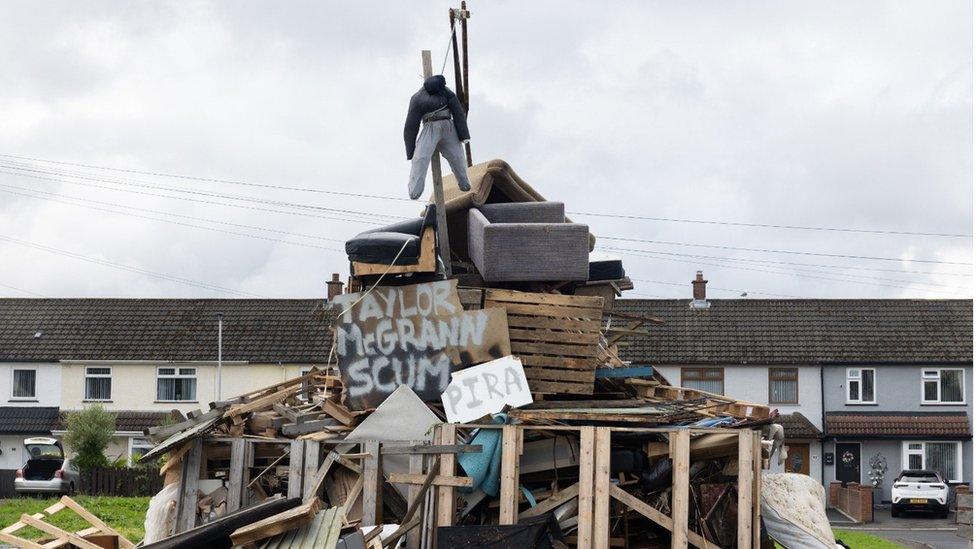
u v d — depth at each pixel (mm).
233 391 46938
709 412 16484
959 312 48125
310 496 15266
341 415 16250
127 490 37688
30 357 47531
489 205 18922
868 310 48375
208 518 15750
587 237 16984
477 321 16344
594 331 16656
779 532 16219
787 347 46625
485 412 15781
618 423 15828
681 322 48031
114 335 48656
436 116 16922
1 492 37219
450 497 14961
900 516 40812
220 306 49875
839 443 45688
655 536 15852
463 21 20188
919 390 45938
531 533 13727
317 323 48406
